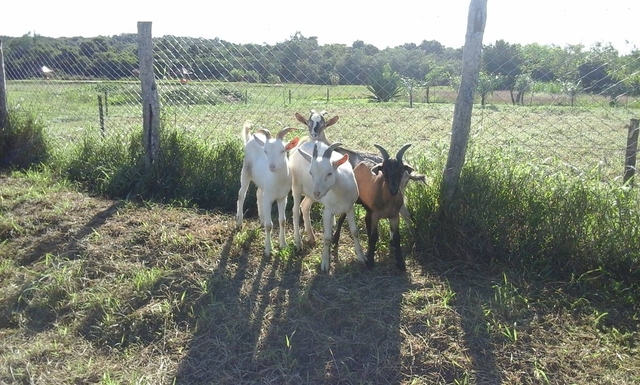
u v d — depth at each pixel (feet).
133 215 19.99
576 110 33.91
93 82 32.68
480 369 11.82
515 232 16.43
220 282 15.37
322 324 13.44
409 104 44.88
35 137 27.20
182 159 22.99
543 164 18.48
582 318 13.67
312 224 20.39
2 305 14.23
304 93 27.37
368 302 14.26
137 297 14.40
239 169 22.39
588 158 29.35
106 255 16.71
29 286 14.85
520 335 12.89
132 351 12.61
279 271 16.29
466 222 16.66
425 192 17.66
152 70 22.63
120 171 23.22
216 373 11.78
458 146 16.93
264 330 13.19
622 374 11.58
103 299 14.23
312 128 24.75
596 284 15.12
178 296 14.56
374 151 30.42
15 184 23.47
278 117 36.29
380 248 17.90
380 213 16.05
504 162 17.57
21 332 13.26
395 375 11.65
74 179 24.72
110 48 32.17
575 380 11.46
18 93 35.29
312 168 15.37
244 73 26.05
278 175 17.03
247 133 20.81
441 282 15.40
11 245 17.46
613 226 15.42
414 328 13.12
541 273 15.66
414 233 17.54
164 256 16.79
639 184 19.84
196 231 18.69
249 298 14.60
